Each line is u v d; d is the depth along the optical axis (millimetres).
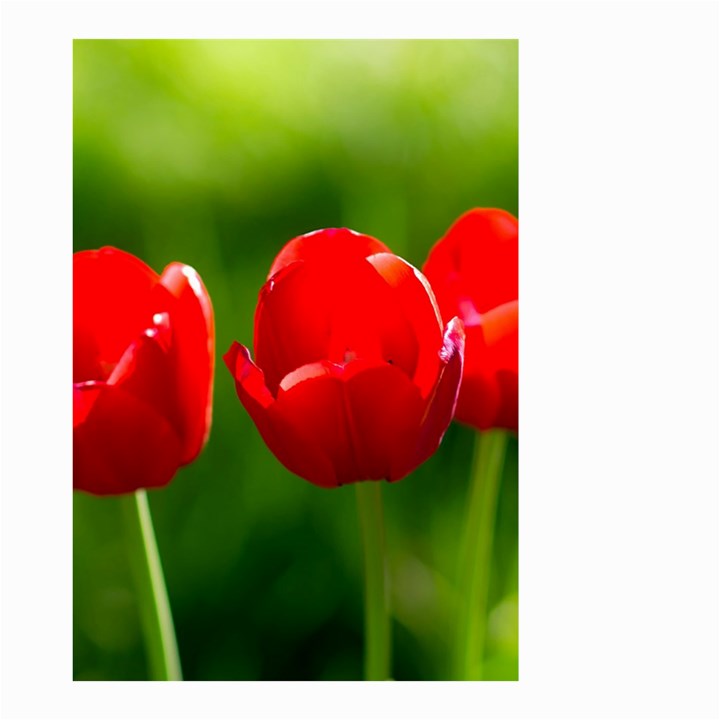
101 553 870
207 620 870
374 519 723
